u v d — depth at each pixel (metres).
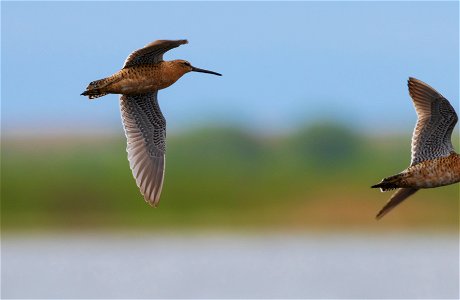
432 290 27.80
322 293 27.17
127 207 40.34
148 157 17.23
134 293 27.20
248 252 33.78
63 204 40.38
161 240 36.62
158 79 16.25
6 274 29.66
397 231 38.81
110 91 16.02
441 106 16.45
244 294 27.28
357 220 40.41
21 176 41.53
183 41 15.71
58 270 30.36
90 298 26.80
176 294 27.36
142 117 17.28
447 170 16.39
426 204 39.28
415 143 16.58
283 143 56.75
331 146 56.41
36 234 38.00
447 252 33.72
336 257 32.78
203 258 32.59
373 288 28.14
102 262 31.67
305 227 40.03
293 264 31.52
